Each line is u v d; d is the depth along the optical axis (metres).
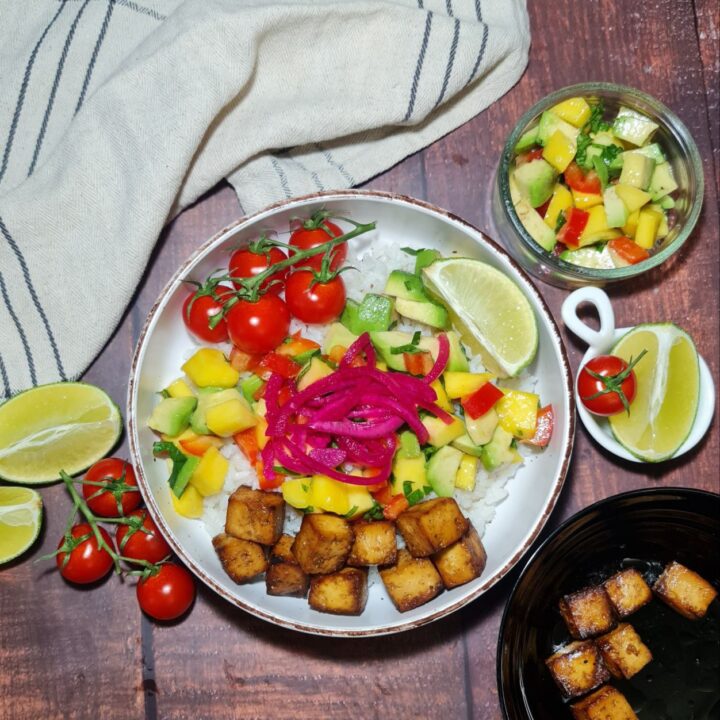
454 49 0.56
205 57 0.54
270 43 0.56
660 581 0.57
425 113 0.58
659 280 0.60
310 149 0.59
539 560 0.53
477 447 0.54
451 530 0.52
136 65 0.55
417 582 0.53
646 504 0.54
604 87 0.56
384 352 0.54
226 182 0.59
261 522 0.53
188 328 0.56
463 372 0.54
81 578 0.56
